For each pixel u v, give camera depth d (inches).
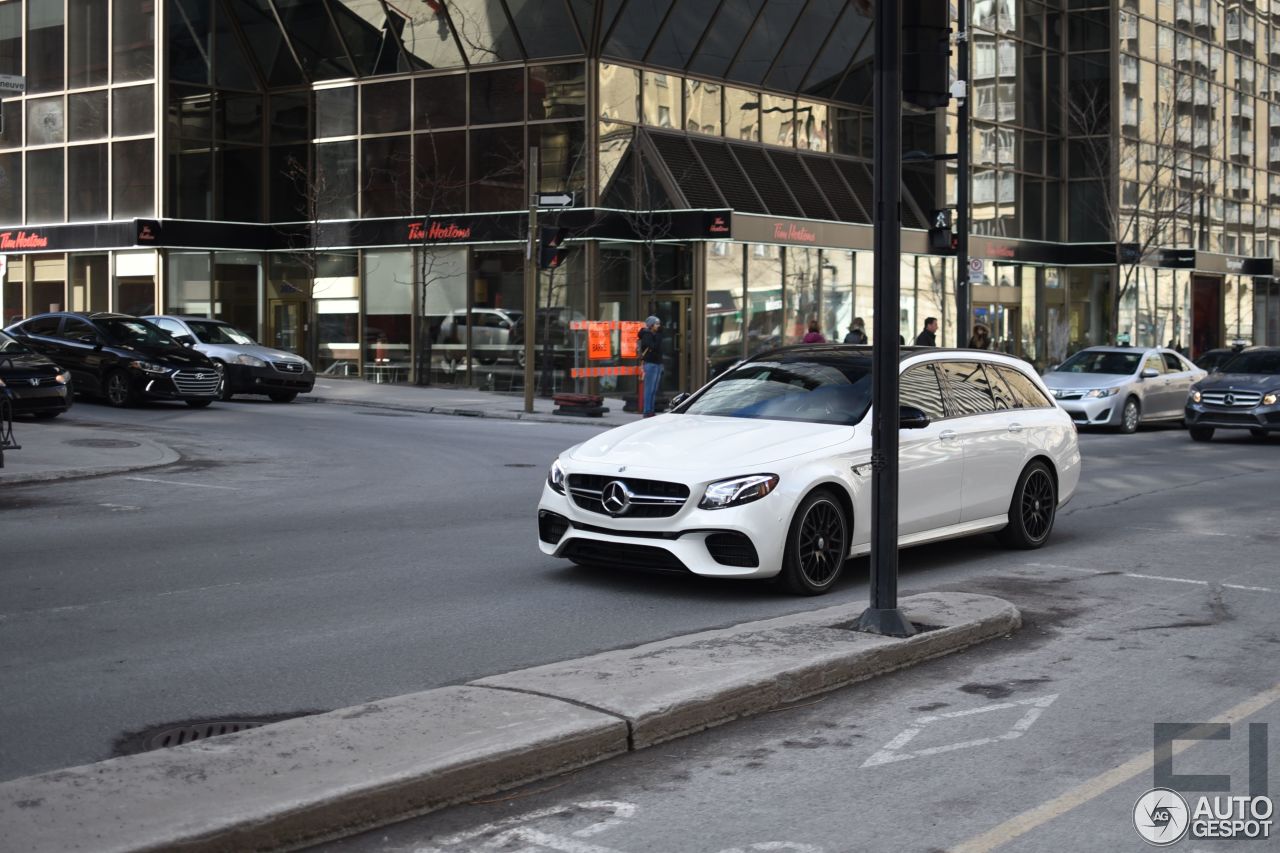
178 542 448.5
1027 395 461.7
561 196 1039.0
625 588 373.1
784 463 357.1
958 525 416.8
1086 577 398.0
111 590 365.7
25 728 238.4
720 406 411.5
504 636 314.2
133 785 192.7
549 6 1249.4
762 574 350.6
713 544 350.3
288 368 1114.1
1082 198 1787.6
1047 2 1761.8
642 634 317.7
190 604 347.6
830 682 268.1
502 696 240.7
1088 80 1776.6
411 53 1348.4
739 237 1225.4
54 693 261.4
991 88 1678.2
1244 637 317.7
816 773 216.2
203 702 256.1
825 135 1486.2
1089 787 209.6
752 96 1401.3
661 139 1296.8
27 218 1503.4
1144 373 1023.6
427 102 1352.1
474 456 747.4
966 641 305.7
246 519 503.8
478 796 205.0
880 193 293.1
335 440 826.2
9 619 328.5
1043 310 1785.2
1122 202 1785.2
